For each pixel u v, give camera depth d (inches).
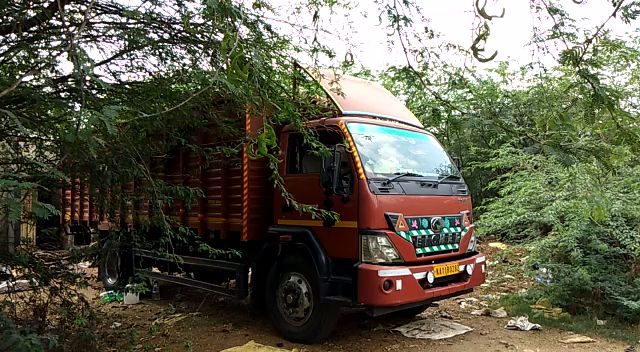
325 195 205.2
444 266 203.0
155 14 128.5
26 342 107.5
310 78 165.2
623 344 210.4
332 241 201.6
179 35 133.9
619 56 126.6
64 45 108.0
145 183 174.6
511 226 317.7
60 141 124.5
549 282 269.1
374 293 184.1
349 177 198.4
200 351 206.5
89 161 142.9
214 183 237.9
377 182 196.1
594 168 128.6
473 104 129.8
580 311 251.9
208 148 214.2
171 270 282.4
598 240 251.0
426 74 131.0
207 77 130.3
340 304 194.4
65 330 166.6
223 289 246.2
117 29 131.1
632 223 254.8
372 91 237.1
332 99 208.4
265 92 139.9
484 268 227.9
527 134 121.1
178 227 221.5
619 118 106.1
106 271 301.6
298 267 214.8
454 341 214.5
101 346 189.9
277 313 223.0
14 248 155.2
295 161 219.9
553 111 111.5
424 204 205.9
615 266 253.6
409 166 214.4
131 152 157.6
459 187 229.1
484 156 379.6
